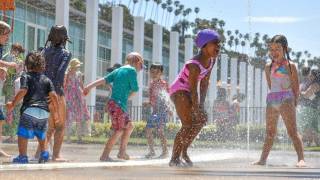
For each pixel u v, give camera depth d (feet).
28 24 91.30
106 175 14.17
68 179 12.86
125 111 24.30
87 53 84.69
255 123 60.49
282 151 36.94
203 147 43.21
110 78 24.71
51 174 14.44
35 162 20.83
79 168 17.49
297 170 16.98
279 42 24.16
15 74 36.06
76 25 112.27
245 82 147.02
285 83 24.08
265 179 13.25
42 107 20.76
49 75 22.34
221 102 59.16
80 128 47.50
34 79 20.88
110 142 23.68
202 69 21.03
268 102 24.17
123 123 24.09
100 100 114.83
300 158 23.34
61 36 22.72
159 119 29.58
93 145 42.42
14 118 38.09
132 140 50.55
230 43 208.33
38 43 95.50
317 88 43.68
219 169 17.31
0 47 24.23
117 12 93.04
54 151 22.36
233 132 55.88
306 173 15.44
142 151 35.35
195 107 20.88
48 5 94.32
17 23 87.04
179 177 13.65
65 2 74.08
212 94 125.29
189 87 20.93
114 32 92.89
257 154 30.96
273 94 24.14
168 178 13.32
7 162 20.43
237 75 152.66
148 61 152.66
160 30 112.78
